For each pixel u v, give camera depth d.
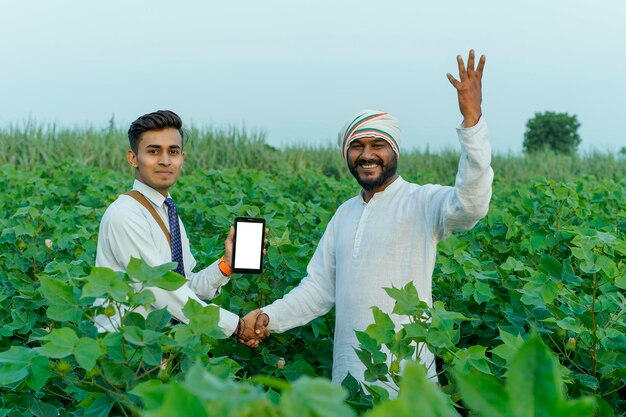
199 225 5.77
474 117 2.76
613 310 2.82
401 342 2.30
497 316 3.58
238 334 3.29
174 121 3.14
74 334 1.87
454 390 2.26
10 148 14.91
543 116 38.97
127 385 1.94
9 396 2.49
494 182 10.20
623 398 3.16
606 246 2.99
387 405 0.93
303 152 17.86
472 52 2.73
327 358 3.58
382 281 3.15
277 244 3.55
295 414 0.90
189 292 2.94
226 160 16.44
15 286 4.01
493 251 4.82
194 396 0.99
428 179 11.06
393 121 3.20
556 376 0.98
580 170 19.02
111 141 15.69
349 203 3.47
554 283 2.79
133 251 3.02
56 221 5.05
